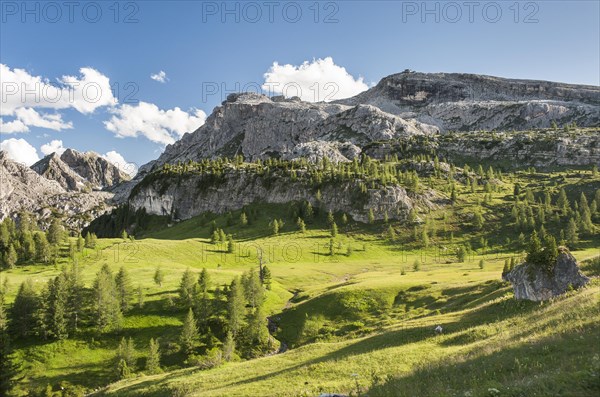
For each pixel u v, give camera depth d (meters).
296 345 89.62
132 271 143.62
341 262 182.38
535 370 24.16
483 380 25.11
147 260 170.00
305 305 108.38
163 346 88.94
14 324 91.94
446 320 54.94
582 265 61.50
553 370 22.36
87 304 103.81
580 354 24.77
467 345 40.31
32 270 152.25
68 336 92.50
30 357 85.25
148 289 117.75
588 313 33.78
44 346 88.75
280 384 39.59
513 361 27.19
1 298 95.00
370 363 40.91
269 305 113.81
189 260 176.00
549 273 51.91
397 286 108.31
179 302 106.31
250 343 90.50
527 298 52.09
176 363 84.00
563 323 34.09
